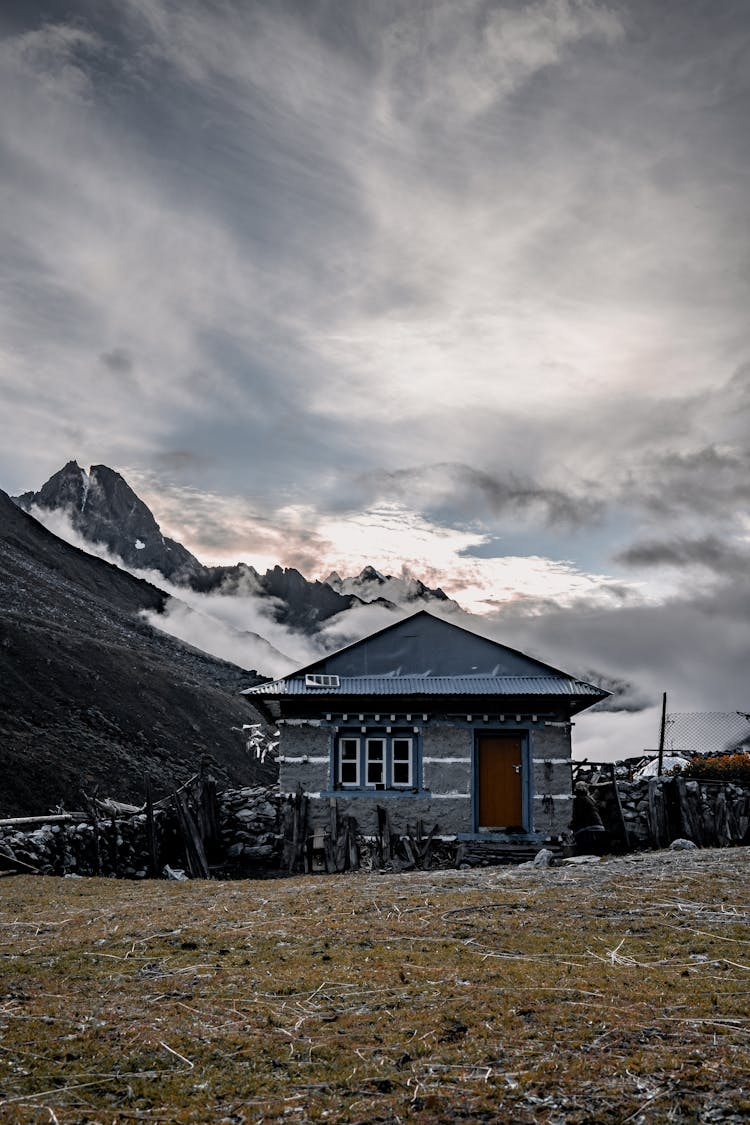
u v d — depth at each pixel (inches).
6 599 4141.2
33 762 2201.0
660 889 531.5
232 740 3368.6
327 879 661.9
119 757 2581.2
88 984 351.9
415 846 916.6
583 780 1091.3
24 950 411.2
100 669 3262.8
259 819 958.4
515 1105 230.1
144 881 685.9
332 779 943.7
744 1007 307.7
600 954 390.0
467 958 384.5
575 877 589.6
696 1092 234.4
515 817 941.8
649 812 927.7
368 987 341.7
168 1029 294.2
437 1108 229.8
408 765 952.3
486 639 997.2
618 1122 219.8
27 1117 227.5
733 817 926.4
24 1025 297.4
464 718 953.5
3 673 2800.2
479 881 590.9
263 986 346.0
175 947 413.7
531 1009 308.5
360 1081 250.1
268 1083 250.7
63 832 765.9
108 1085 250.4
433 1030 289.3
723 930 428.5
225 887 631.8
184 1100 240.2
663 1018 297.4
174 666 4237.2
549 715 954.7
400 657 994.1
